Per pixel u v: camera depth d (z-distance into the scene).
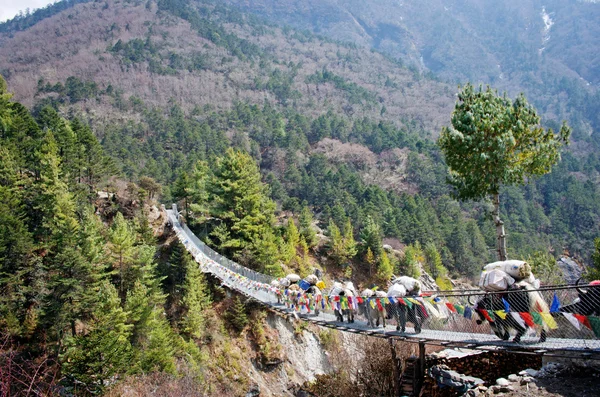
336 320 16.48
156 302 30.39
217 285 34.25
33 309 26.28
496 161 16.27
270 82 168.50
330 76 185.62
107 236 35.22
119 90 140.50
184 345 27.11
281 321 34.50
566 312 9.32
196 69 175.00
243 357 31.14
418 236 65.69
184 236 37.97
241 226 39.38
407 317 12.79
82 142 45.69
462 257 67.25
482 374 13.41
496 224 17.08
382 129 125.00
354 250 49.56
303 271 42.91
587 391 9.02
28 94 129.12
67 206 32.66
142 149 89.94
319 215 72.06
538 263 23.69
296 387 31.55
